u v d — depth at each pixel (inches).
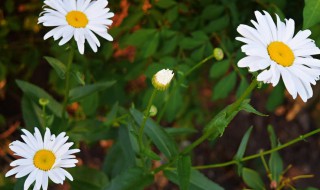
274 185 25.5
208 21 28.9
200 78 34.1
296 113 43.6
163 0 26.6
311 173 41.7
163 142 22.4
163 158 38.3
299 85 17.8
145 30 26.7
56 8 20.0
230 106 19.8
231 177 41.0
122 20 27.9
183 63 27.0
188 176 21.0
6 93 36.5
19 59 33.2
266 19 18.2
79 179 25.4
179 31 28.1
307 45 18.6
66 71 22.4
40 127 24.9
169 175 23.0
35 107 25.1
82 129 26.2
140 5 27.7
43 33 32.6
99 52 30.3
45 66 35.7
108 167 27.3
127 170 22.5
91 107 27.3
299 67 17.9
